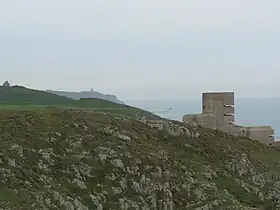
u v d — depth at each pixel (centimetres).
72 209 4156
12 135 4788
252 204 5297
